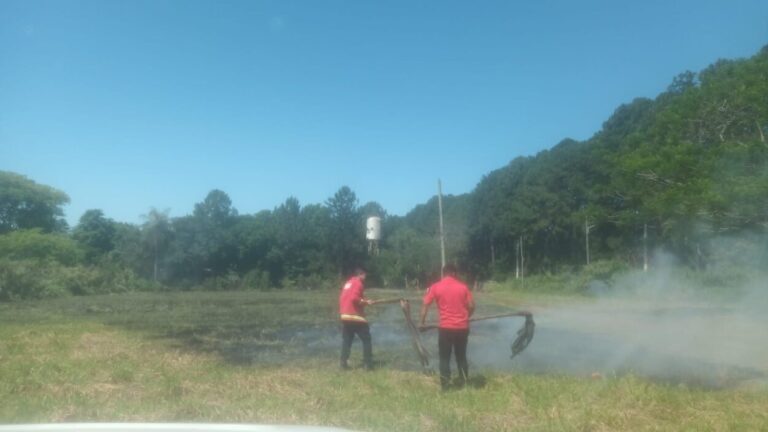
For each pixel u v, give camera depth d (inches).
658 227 1855.3
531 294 1627.7
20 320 751.7
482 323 747.4
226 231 2406.5
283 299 1374.3
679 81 1656.0
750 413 265.3
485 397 297.4
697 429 240.2
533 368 404.2
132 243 2406.5
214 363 410.3
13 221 2891.2
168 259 2359.7
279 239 2437.3
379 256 2373.3
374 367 407.2
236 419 252.8
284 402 281.4
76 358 417.4
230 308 1044.5
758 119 832.9
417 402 285.6
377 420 251.8
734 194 737.6
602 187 1188.5
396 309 1026.1
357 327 401.1
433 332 655.1
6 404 278.8
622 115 2518.5
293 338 590.6
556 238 2623.0
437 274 2268.7
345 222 2402.8
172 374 353.1
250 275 2271.2
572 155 2544.3
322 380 339.0
